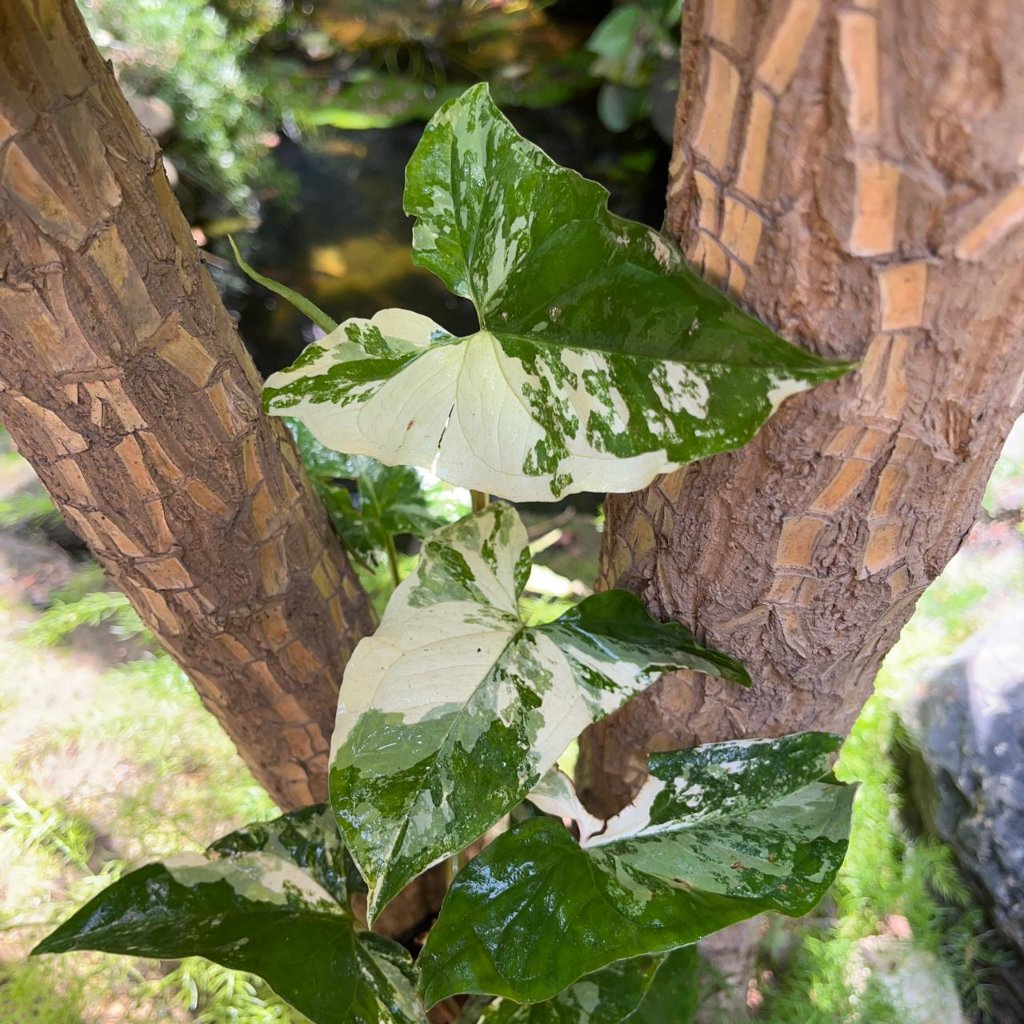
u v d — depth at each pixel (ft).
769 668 1.27
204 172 4.88
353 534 1.79
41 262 0.95
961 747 2.29
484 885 1.17
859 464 1.00
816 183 0.84
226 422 1.18
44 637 2.98
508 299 0.98
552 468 0.95
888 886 2.32
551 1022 1.38
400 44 6.17
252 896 1.37
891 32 0.74
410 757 1.08
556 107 5.71
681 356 0.87
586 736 1.64
